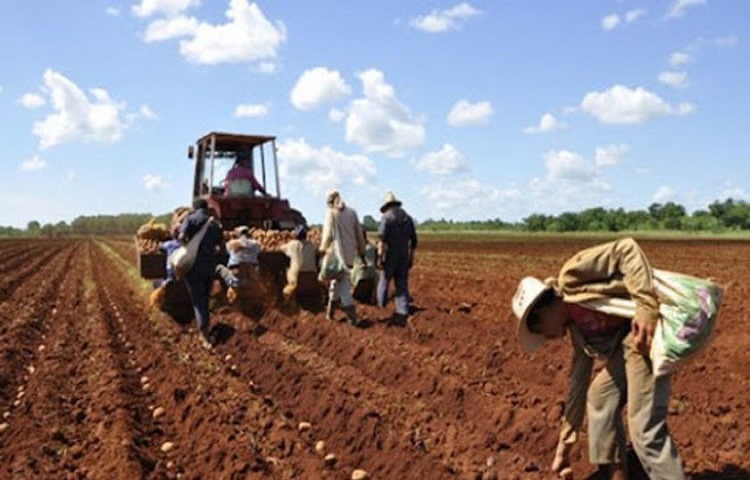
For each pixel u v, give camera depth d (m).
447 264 24.48
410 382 8.11
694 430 6.27
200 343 10.78
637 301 4.34
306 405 7.55
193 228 10.65
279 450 6.20
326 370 8.98
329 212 11.06
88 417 7.12
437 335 10.36
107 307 14.98
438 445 6.30
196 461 6.02
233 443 6.16
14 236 100.50
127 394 7.85
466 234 67.56
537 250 33.75
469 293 15.34
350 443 6.51
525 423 6.38
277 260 13.01
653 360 4.25
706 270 21.56
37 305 15.29
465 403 7.27
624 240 4.54
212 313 12.57
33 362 9.70
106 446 6.17
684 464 5.60
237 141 15.66
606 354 4.71
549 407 6.80
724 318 11.38
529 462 5.67
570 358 8.50
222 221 14.76
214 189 15.20
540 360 8.58
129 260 31.52
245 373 9.08
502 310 12.48
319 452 6.38
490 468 5.71
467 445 6.18
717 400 7.18
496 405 6.98
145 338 11.12
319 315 11.96
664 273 4.43
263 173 15.71
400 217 11.66
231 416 6.93
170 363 9.25
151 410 7.44
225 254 12.61
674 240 46.72
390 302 13.59
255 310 12.73
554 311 4.77
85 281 21.48
